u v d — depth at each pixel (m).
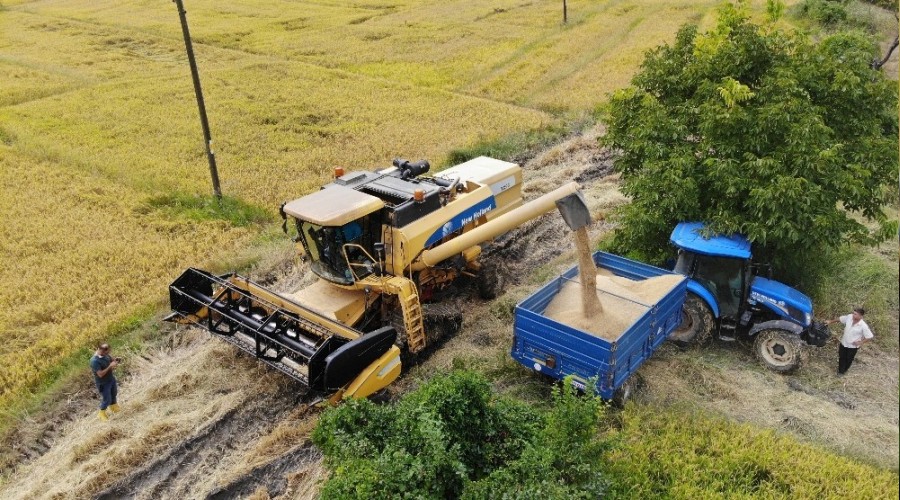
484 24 41.72
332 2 50.84
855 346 9.78
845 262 12.67
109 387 9.65
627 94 12.78
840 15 34.34
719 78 11.93
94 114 25.19
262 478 8.74
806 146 10.38
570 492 6.80
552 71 30.02
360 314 10.53
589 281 9.57
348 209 9.77
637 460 8.21
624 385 9.34
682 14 42.00
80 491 8.53
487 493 6.62
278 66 32.31
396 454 6.81
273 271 13.92
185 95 27.81
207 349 11.19
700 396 9.68
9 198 17.36
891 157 11.14
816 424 9.02
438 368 10.49
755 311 10.51
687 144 11.65
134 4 49.97
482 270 12.39
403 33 39.72
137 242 14.98
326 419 7.61
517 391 9.84
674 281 10.09
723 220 10.58
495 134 21.62
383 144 21.27
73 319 12.25
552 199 9.89
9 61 33.31
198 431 9.49
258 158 20.44
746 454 8.26
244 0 51.53
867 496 7.67
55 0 52.78
